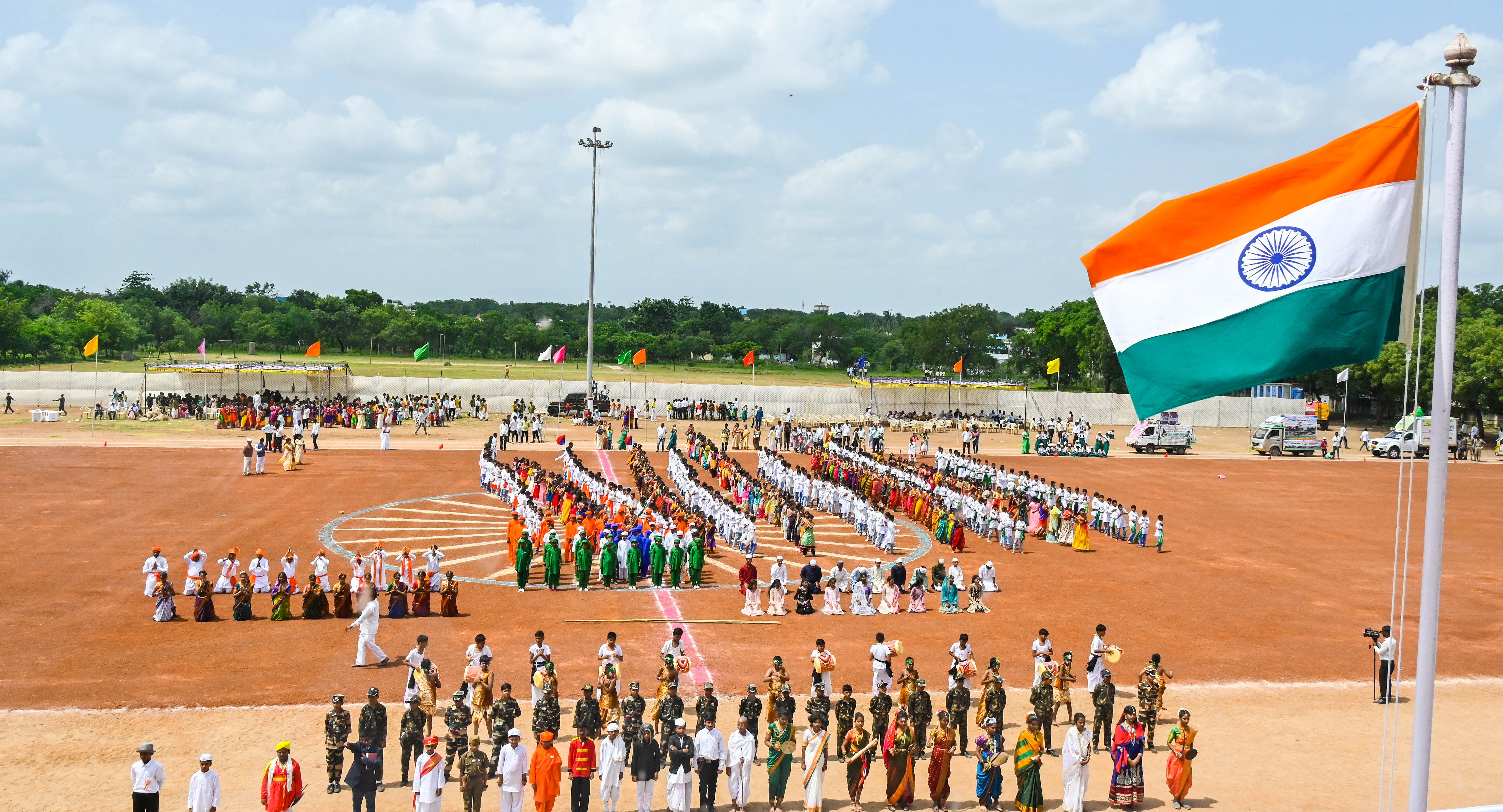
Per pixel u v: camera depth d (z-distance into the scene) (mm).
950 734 16219
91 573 29406
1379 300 10781
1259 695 21859
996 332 142750
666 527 31062
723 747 15953
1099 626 20312
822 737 16031
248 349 144250
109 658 22328
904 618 27438
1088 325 110062
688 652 23734
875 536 36719
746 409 76562
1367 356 10766
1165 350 11242
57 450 54250
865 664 23188
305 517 38844
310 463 53344
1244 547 38281
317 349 79938
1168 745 18219
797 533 37188
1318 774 17641
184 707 19562
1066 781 16016
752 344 160125
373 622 22125
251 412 66062
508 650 23516
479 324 154500
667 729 17406
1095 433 82938
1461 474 61625
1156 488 53719
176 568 30406
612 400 80062
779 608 27344
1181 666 23750
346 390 79625
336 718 16266
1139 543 38344
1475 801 16531
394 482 48125
